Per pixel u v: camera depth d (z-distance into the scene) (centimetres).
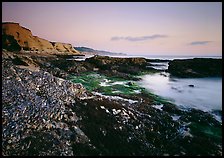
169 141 2166
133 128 2297
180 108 3122
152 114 2736
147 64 7550
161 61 10106
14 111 2145
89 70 5962
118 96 3569
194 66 6316
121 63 7062
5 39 8956
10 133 1889
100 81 4706
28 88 2666
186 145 2108
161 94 3956
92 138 2047
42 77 3073
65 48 13400
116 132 2172
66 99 2644
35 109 2247
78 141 1966
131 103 3148
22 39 9881
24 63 4706
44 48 11050
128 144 2034
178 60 6750
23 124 2014
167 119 2602
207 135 2328
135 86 4444
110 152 1911
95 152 1873
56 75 4881
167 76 6031
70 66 5769
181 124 2538
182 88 4553
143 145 2055
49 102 2448
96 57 6856
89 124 2238
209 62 6231
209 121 2648
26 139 1872
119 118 2441
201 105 3378
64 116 2269
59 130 2056
